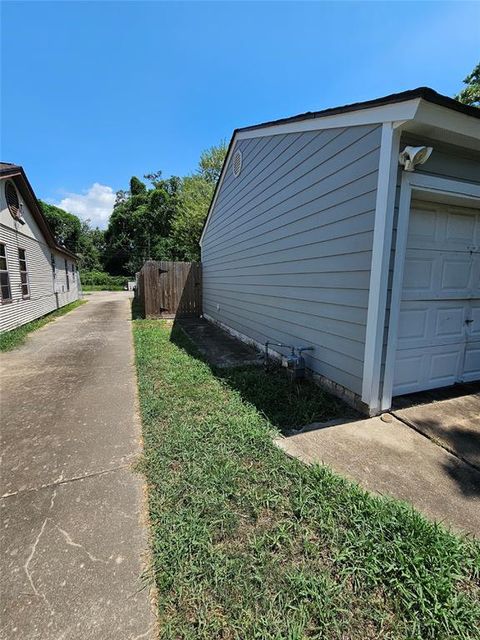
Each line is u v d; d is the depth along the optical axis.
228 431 2.63
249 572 1.37
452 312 3.30
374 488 1.90
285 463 2.15
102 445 2.52
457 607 1.19
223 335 7.60
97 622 1.19
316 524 1.63
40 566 1.43
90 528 1.66
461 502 1.78
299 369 3.86
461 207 3.13
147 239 31.39
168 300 10.56
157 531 1.62
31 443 2.56
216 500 1.82
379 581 1.31
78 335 7.44
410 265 2.97
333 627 1.14
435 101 2.21
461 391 3.33
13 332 7.32
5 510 1.80
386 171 2.54
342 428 2.66
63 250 13.20
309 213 3.81
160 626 1.17
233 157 6.87
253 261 5.91
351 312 3.07
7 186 7.74
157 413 3.05
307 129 3.72
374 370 2.79
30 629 1.17
